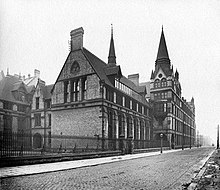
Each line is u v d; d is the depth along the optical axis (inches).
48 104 1673.2
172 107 2257.6
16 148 644.7
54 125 1391.5
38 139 1566.2
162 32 2466.8
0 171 508.1
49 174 490.9
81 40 1380.4
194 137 3865.7
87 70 1314.0
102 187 356.5
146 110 2050.9
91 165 655.1
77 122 1300.4
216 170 529.0
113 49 1788.9
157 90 2301.9
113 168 598.2
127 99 1624.0
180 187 354.6
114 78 1430.9
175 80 2460.6
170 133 2153.1
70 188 349.1
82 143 1258.0
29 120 1756.9
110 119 1339.8
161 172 519.2
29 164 645.9
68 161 771.4
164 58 2375.7
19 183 388.2
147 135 2006.6
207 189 323.3
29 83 2075.5
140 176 462.0
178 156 1080.8
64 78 1402.6
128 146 1230.9
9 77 1822.1
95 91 1264.8
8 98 1662.2
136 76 2320.4
